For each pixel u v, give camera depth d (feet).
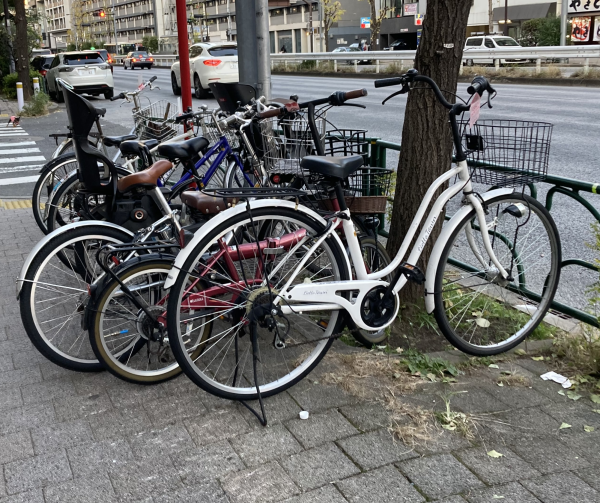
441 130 12.25
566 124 38.81
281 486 7.95
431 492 7.80
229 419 9.52
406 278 10.84
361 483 7.98
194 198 11.30
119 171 15.40
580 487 7.86
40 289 11.87
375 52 93.35
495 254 12.19
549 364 11.30
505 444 8.80
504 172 11.44
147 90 79.51
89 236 10.98
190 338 10.48
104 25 347.36
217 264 10.19
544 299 12.18
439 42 11.69
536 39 104.73
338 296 10.24
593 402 9.91
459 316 12.98
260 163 15.99
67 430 9.27
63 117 59.31
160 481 8.10
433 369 10.92
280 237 10.27
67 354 10.73
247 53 20.98
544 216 11.91
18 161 36.09
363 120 43.37
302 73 106.01
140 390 10.41
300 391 10.26
